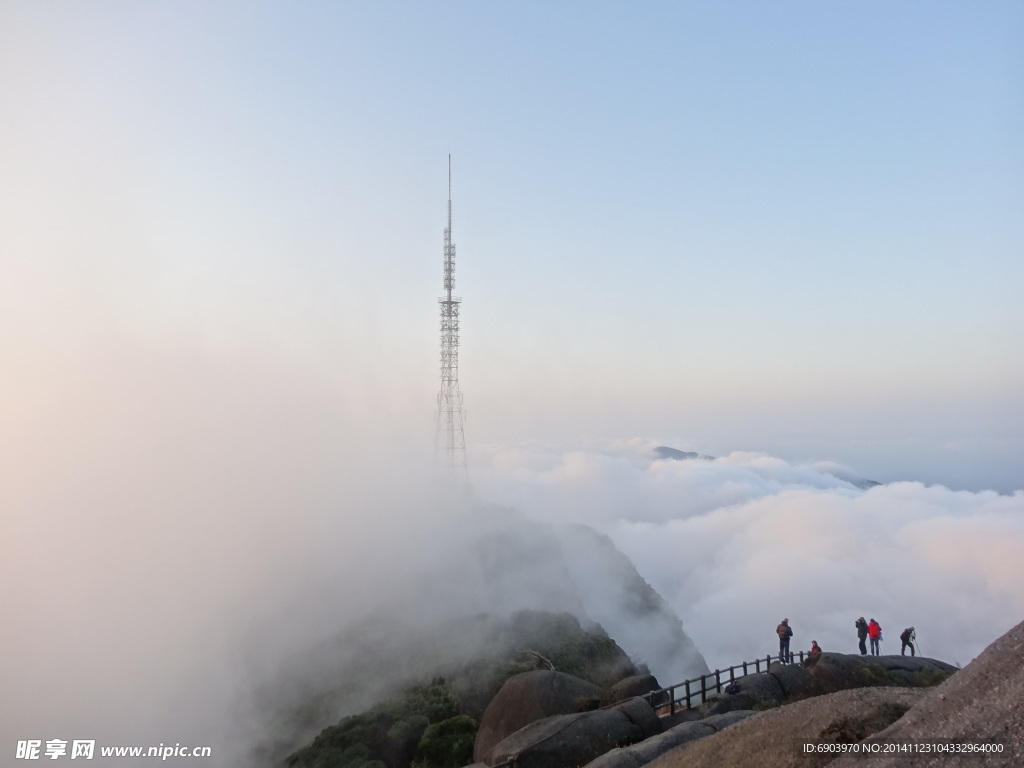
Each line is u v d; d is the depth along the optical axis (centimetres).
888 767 905
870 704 1164
